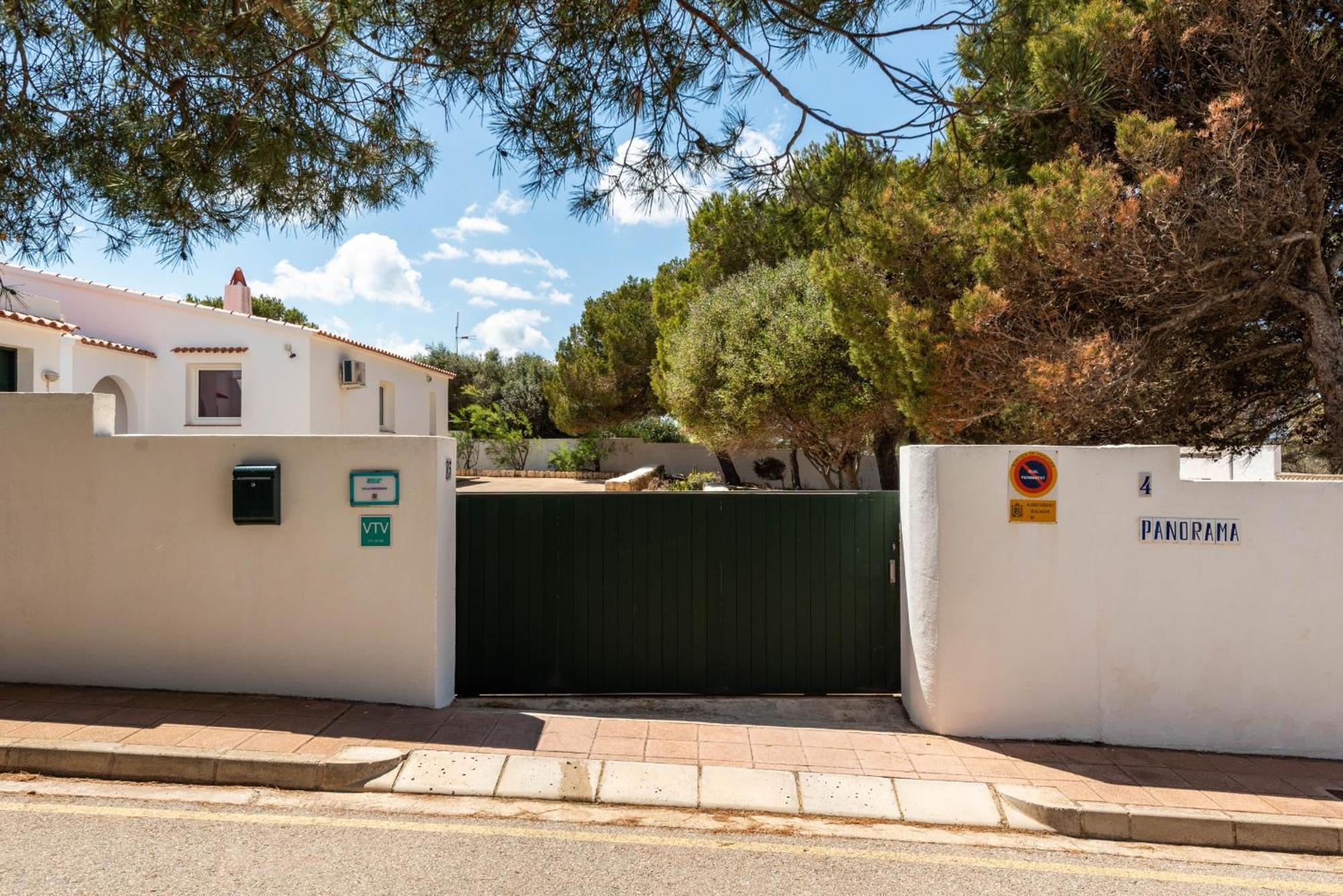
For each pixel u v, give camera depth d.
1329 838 4.03
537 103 4.64
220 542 5.38
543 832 3.86
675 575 6.00
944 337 7.57
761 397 14.37
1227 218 6.14
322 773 4.24
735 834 3.94
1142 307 6.81
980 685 5.20
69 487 5.45
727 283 17.34
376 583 5.33
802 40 4.28
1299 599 5.06
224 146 4.92
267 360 16.14
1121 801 4.28
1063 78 4.14
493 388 34.75
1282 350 7.43
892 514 5.99
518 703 5.69
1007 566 5.21
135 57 4.67
